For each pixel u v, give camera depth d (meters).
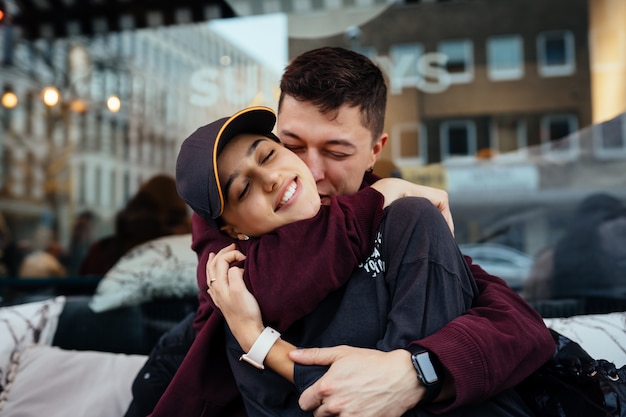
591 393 0.94
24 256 3.81
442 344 0.80
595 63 6.23
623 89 5.99
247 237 0.96
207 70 3.62
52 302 1.66
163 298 1.68
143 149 4.29
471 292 0.93
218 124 0.91
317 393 0.80
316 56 1.01
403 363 0.80
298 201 0.89
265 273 0.86
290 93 0.98
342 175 0.98
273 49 3.67
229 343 0.97
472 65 6.62
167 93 4.07
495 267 2.09
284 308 0.85
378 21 4.54
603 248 1.81
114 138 4.42
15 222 4.45
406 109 5.47
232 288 0.89
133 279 1.67
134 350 1.64
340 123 0.95
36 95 4.64
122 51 4.30
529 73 6.68
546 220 2.12
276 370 0.87
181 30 3.89
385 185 1.04
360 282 0.90
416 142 5.36
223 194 0.89
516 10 6.66
